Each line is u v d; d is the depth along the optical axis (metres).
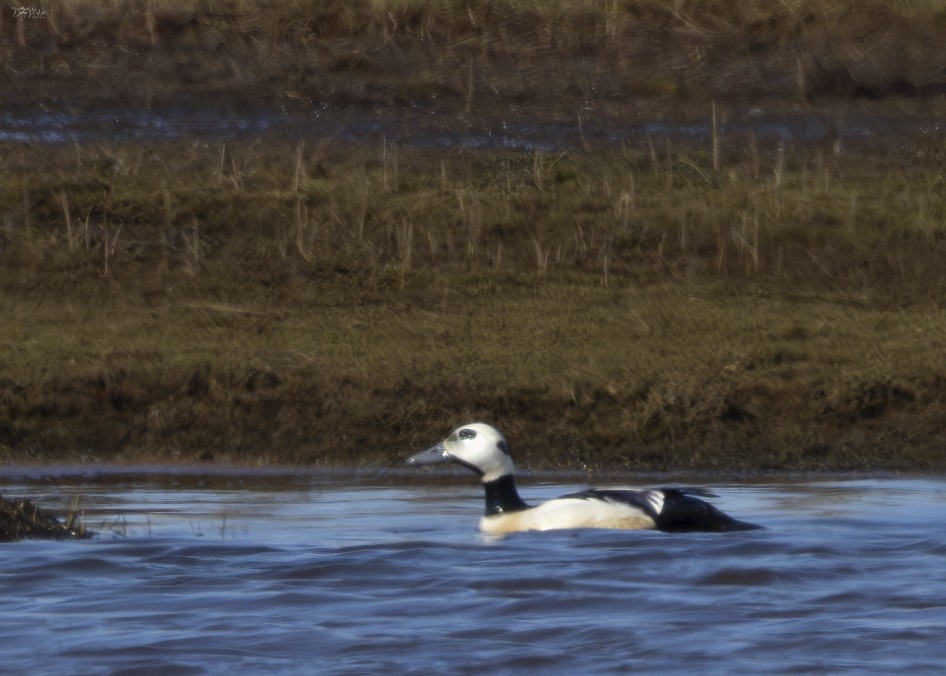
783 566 18.59
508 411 27.94
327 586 17.70
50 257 32.59
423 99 40.47
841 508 22.83
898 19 43.88
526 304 31.64
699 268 32.84
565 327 30.66
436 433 27.73
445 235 33.56
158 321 31.05
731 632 15.95
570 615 16.52
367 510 22.97
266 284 32.28
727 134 38.84
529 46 42.84
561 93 40.75
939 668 14.85
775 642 15.59
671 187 35.69
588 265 32.84
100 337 30.27
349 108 40.00
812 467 27.38
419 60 42.22
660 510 20.81
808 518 21.81
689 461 27.41
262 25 43.31
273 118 39.50
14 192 34.09
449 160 36.88
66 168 35.50
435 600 17.11
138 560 18.94
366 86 40.91
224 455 27.75
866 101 40.81
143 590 17.48
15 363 28.91
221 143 37.66
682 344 29.91
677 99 40.72
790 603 17.02
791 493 24.61
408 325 30.84
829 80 41.56
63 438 27.91
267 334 30.61
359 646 15.40
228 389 28.31
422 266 32.75
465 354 29.41
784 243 33.41
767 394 28.20
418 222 33.88
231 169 35.78
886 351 29.41
